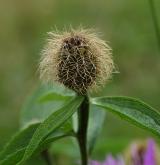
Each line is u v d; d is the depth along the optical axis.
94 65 0.23
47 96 0.27
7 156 0.24
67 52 0.23
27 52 0.64
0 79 0.59
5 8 0.70
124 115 0.23
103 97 0.24
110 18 0.67
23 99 0.56
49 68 0.23
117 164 0.35
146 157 0.34
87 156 0.26
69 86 0.23
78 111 0.24
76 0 0.70
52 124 0.22
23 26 0.69
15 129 0.50
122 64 0.58
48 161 0.30
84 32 0.24
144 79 0.56
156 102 0.53
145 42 0.60
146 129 0.23
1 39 0.68
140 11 0.66
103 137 0.47
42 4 0.70
